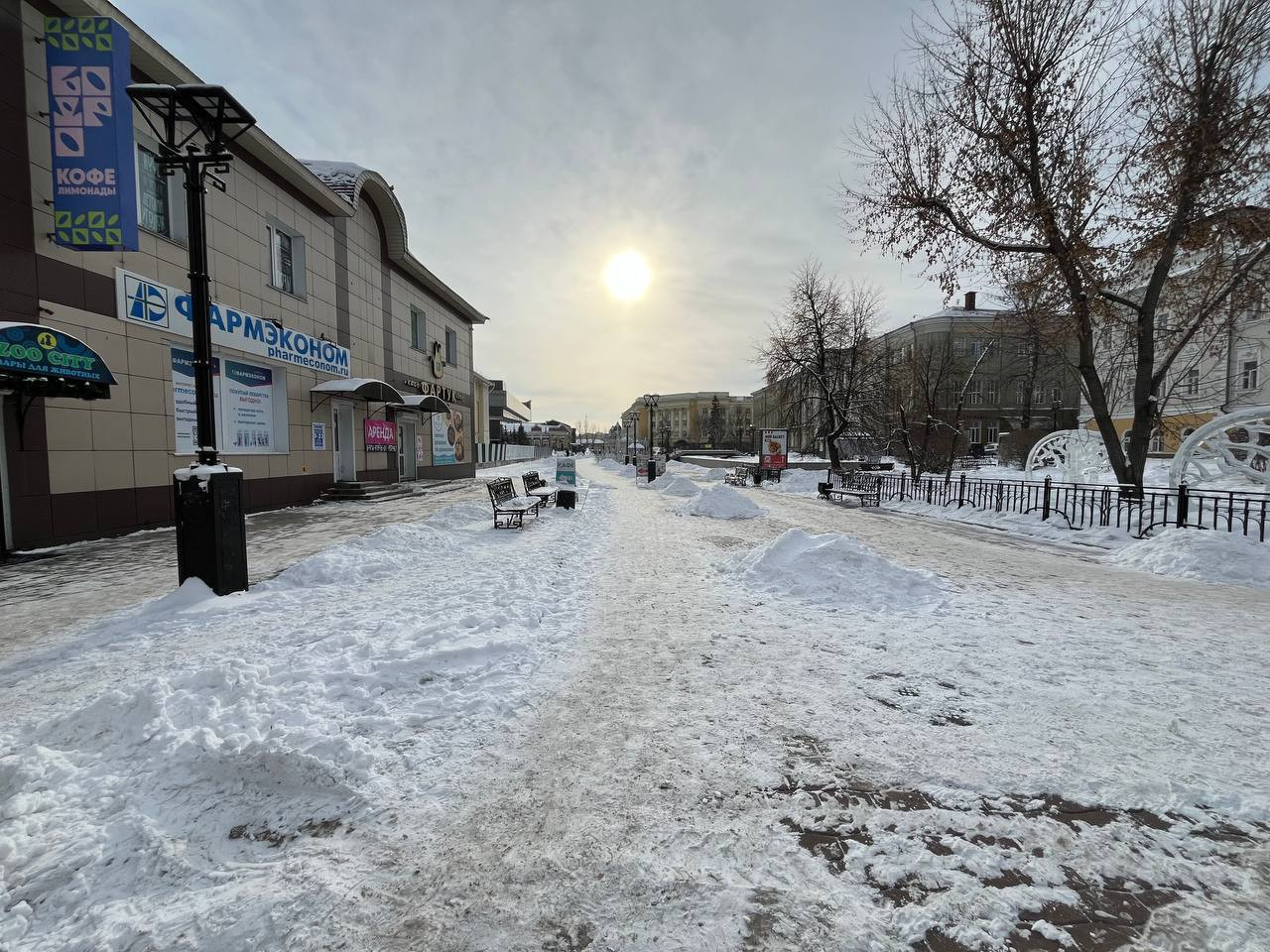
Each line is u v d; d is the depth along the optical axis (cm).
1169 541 789
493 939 180
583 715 334
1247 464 1039
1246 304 1208
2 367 690
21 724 311
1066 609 567
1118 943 179
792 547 713
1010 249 1285
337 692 353
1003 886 204
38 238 862
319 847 223
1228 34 1066
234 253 1287
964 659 426
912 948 178
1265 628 507
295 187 1502
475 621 487
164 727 296
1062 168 1228
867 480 1791
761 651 445
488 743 302
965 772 275
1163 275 1217
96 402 953
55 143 857
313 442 1579
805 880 205
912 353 2969
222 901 193
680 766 280
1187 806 248
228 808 246
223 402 1262
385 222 2011
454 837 228
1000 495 1330
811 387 3038
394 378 2123
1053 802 252
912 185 1348
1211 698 359
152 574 710
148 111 1055
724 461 3722
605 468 4581
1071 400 4459
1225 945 177
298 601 571
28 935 182
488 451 4709
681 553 859
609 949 176
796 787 262
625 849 221
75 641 462
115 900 195
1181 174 1108
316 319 1608
